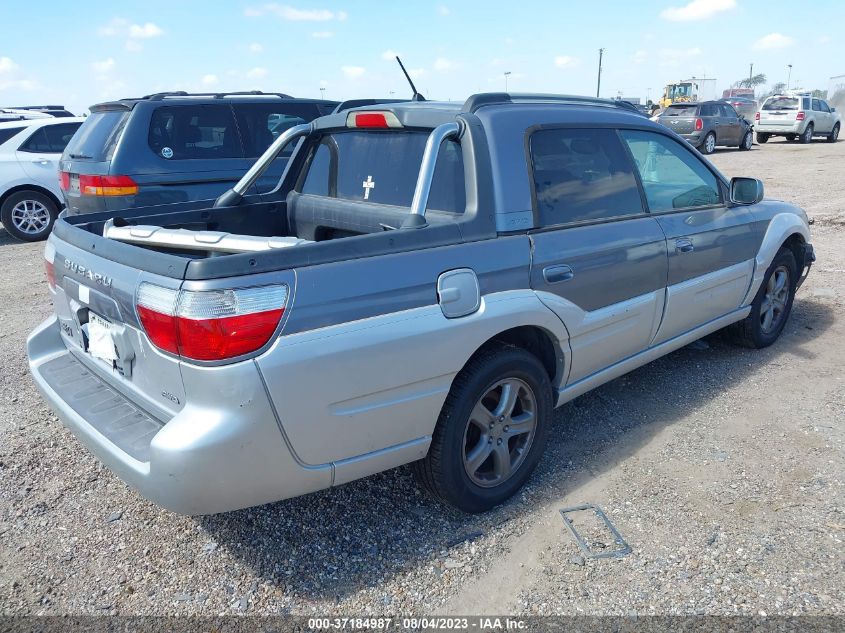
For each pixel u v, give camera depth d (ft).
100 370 9.77
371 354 8.29
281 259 7.82
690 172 13.71
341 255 8.25
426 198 9.76
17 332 19.21
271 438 7.82
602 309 11.34
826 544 9.32
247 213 13.08
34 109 57.57
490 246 9.62
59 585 9.00
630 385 14.76
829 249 26.30
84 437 8.94
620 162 12.09
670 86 133.28
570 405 13.89
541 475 11.34
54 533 10.08
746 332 16.10
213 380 7.48
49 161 33.76
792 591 8.48
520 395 10.61
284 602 8.64
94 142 23.12
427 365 8.82
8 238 35.22
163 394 8.23
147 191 22.17
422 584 8.89
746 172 50.49
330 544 9.73
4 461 12.07
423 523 10.16
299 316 7.80
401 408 8.81
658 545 9.45
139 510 10.62
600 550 9.39
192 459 7.49
